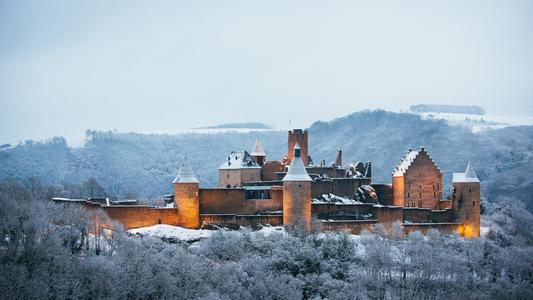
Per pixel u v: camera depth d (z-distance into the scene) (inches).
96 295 7416.3
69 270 7544.3
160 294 7805.1
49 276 7445.9
